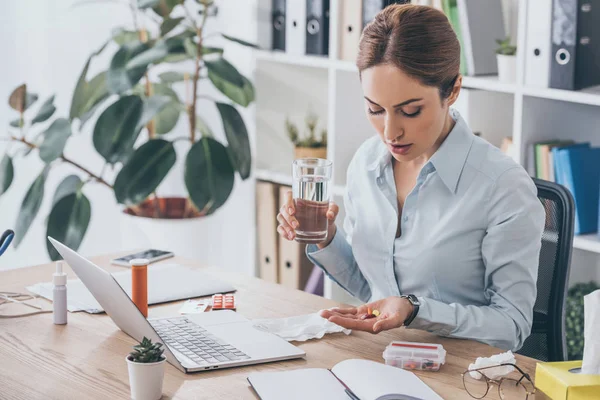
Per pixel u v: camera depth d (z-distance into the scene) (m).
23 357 1.40
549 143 2.47
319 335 1.48
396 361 1.34
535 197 1.58
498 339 1.50
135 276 1.57
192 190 2.83
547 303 1.75
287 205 1.57
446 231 1.61
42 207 3.24
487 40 2.60
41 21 3.09
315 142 3.05
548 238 1.75
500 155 1.62
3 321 1.57
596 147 2.46
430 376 1.31
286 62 3.11
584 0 2.25
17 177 3.15
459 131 1.62
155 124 3.10
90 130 3.29
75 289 1.75
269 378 1.26
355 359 1.31
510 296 1.56
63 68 3.17
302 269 3.12
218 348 1.40
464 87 2.60
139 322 1.34
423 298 1.50
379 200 1.72
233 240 3.63
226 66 3.01
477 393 1.25
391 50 1.39
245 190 3.53
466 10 2.52
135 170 2.83
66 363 1.37
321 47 2.92
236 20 3.41
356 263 1.83
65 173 3.27
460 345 1.45
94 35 3.22
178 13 3.39
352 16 2.77
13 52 3.05
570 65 2.28
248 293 1.74
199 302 1.66
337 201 2.93
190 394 1.24
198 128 3.18
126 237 3.40
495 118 2.63
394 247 1.69
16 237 2.86
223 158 2.88
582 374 1.16
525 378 1.30
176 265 1.92
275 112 3.20
